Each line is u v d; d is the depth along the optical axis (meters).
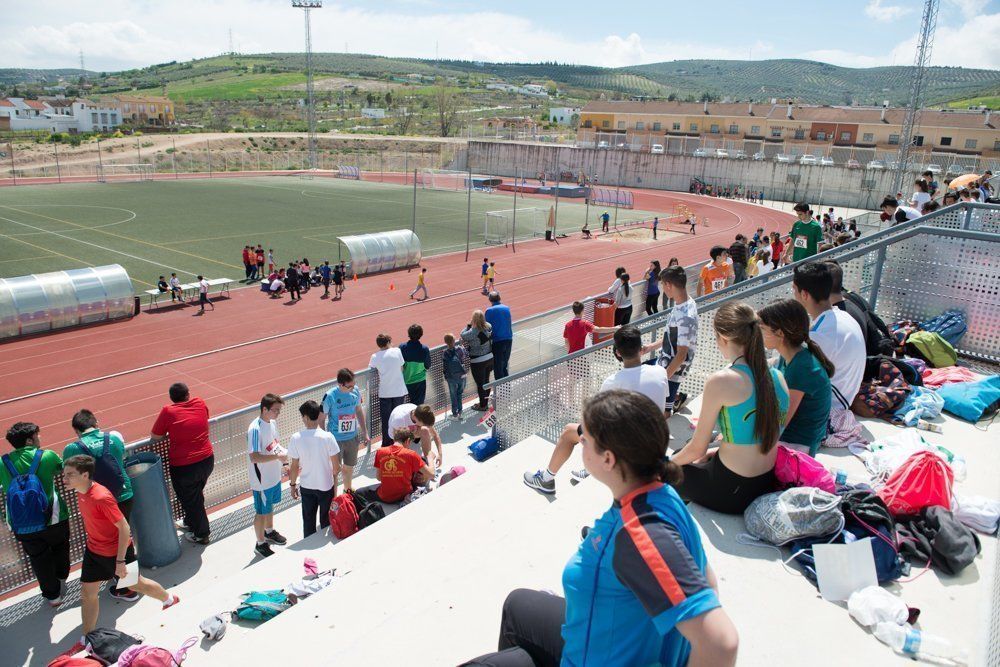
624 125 90.62
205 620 5.24
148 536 7.33
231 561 7.60
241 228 44.38
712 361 6.83
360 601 3.67
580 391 7.34
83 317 24.22
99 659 5.06
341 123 170.62
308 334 23.55
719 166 75.81
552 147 88.44
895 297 7.13
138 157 89.88
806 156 70.19
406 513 5.44
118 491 6.80
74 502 7.24
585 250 40.78
